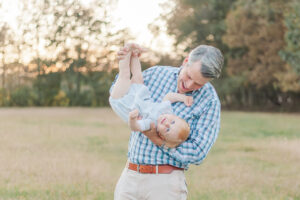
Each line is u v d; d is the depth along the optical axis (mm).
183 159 2383
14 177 5961
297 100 32938
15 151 8328
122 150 9430
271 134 13234
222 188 5711
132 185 2541
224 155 8805
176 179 2479
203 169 7125
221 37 32375
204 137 2443
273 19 27781
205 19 32656
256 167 7340
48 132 12367
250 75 28875
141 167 2492
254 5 27609
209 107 2508
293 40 24516
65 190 5305
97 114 22812
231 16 29188
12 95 36625
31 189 5359
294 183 6145
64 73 38656
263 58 27953
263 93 35188
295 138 11836
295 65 24625
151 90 2697
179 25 33094
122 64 2562
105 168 6973
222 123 17562
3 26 37562
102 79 39750
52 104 37844
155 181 2461
